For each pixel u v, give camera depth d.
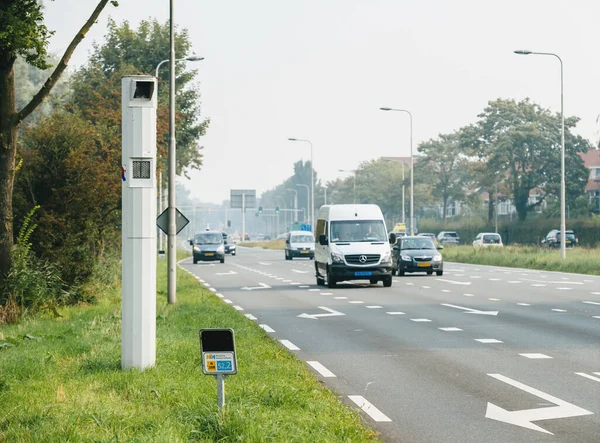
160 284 33.38
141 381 10.16
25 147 24.12
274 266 54.53
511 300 25.17
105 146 30.33
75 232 23.88
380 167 132.62
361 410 9.55
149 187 11.42
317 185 187.50
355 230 32.41
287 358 12.91
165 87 59.16
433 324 18.73
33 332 16.20
